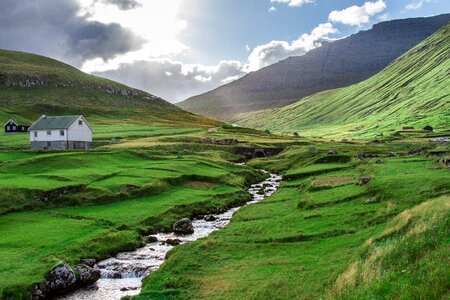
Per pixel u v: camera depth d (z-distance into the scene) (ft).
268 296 100.48
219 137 635.25
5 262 136.05
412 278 71.26
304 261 123.95
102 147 477.77
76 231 173.99
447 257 75.10
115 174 278.87
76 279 128.06
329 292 86.17
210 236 168.25
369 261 91.86
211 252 144.46
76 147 470.39
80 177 254.68
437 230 92.02
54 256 142.92
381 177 215.72
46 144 464.65
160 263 147.74
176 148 503.20
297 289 100.32
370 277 80.33
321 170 313.12
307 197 215.72
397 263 84.79
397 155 348.79
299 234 151.94
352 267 94.53
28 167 279.69
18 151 370.32
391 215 155.02
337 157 368.27
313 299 91.61
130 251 164.45
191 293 112.57
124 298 114.73
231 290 109.81
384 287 72.08
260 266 124.98
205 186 283.18
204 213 226.99
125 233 175.73
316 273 109.50
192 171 313.94
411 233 97.66
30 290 117.80
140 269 141.69
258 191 297.94
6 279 121.80
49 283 122.21
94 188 234.58
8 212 197.67
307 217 175.11
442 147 386.73
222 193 264.31
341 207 182.60
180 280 121.39
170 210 216.33
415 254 85.92
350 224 156.97
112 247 162.20
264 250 141.59
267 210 214.28
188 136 609.01
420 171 224.53
